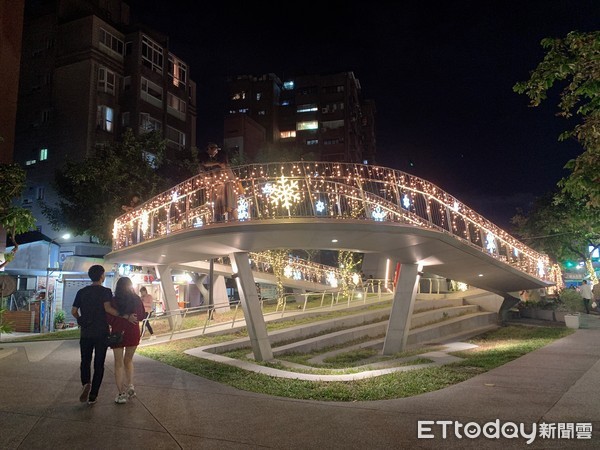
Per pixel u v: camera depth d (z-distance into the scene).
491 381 8.36
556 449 4.90
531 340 15.27
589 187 6.61
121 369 6.95
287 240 12.29
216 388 8.00
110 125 37.78
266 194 13.03
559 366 9.83
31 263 28.28
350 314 21.12
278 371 9.90
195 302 34.81
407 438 5.30
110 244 27.09
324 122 78.19
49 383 8.26
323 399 7.19
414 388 7.78
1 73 20.83
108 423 5.88
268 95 80.44
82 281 29.30
